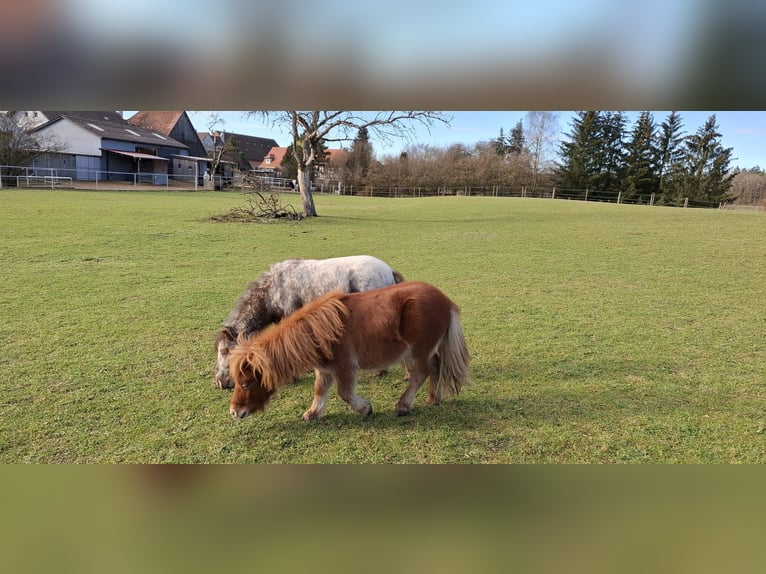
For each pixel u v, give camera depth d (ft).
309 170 63.72
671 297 24.80
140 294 24.11
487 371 15.46
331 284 14.96
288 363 11.59
